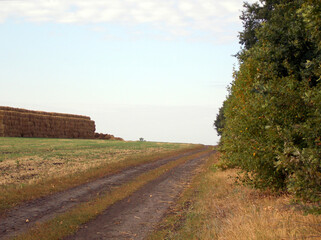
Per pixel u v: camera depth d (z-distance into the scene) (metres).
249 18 22.33
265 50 10.21
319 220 6.04
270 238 5.47
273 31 10.04
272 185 8.92
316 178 5.43
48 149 32.19
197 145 62.47
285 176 8.74
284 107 7.68
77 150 33.09
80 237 7.84
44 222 9.02
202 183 15.05
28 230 8.28
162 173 20.36
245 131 9.20
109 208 10.97
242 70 11.98
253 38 22.16
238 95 12.10
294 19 10.03
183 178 18.31
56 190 13.77
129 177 18.52
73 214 9.80
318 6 5.55
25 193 12.49
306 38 9.18
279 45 9.87
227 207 9.14
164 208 10.96
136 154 32.19
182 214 9.84
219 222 7.50
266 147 8.05
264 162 8.38
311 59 9.16
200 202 10.73
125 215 9.98
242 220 6.84
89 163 22.61
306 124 6.31
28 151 29.25
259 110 8.57
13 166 19.33
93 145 41.84
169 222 9.01
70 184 15.18
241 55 12.84
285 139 6.81
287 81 8.51
